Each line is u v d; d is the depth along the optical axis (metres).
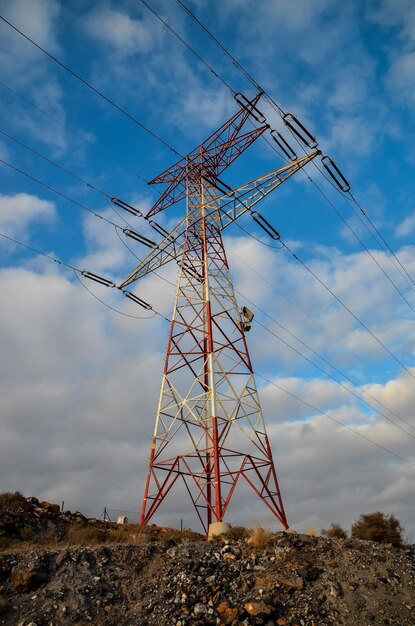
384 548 24.69
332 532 29.94
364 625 18.14
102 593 19.17
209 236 40.47
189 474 29.31
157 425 32.22
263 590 19.70
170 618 17.80
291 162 37.78
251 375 34.00
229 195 40.97
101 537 29.03
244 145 43.09
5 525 27.58
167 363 34.28
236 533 26.31
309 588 20.09
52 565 20.59
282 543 24.02
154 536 29.03
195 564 21.25
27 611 17.70
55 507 33.81
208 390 32.09
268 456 30.80
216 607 18.53
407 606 19.33
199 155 45.88
